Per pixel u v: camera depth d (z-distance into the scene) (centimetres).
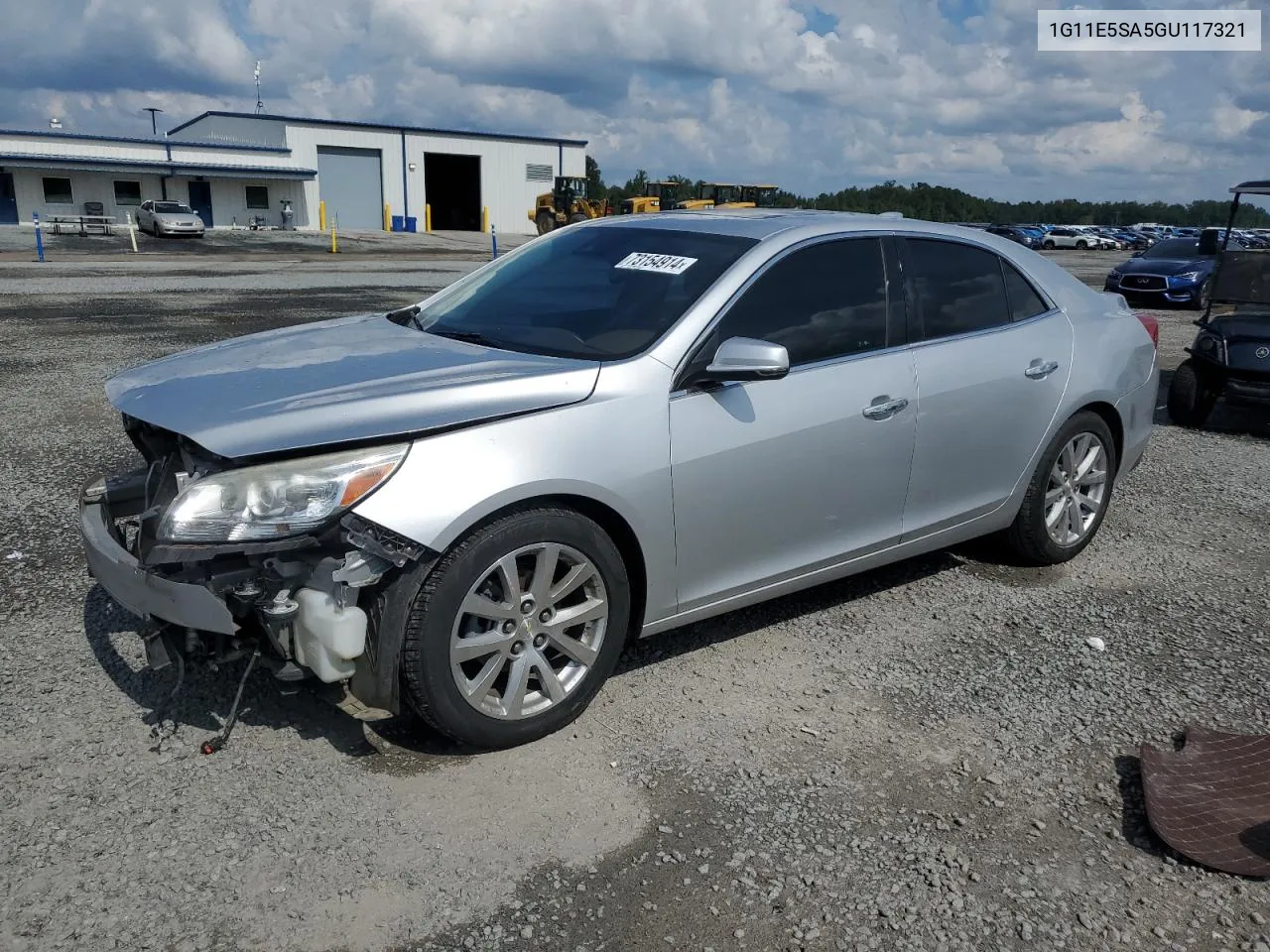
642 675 376
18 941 233
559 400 318
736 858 275
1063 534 493
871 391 390
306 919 246
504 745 319
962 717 354
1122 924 256
